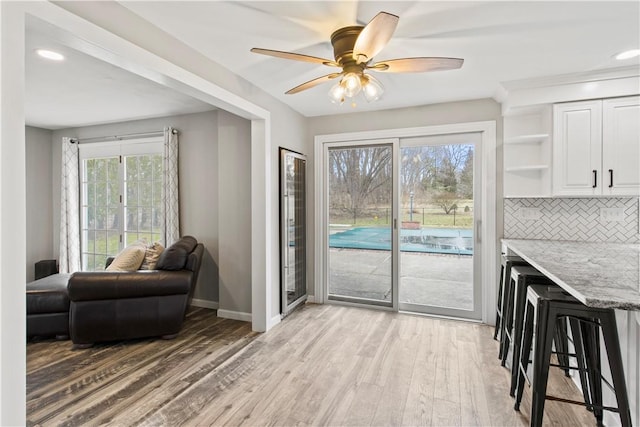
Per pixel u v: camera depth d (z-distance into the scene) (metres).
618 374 1.47
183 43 2.27
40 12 1.42
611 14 1.94
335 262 4.21
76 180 4.90
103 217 4.83
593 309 1.52
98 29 1.69
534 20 2.01
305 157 4.15
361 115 3.98
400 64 1.98
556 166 3.01
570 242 3.14
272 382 2.36
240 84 2.88
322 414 2.00
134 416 1.98
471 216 3.62
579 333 1.97
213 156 4.07
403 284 3.92
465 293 3.65
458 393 2.21
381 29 1.59
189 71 2.32
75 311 2.82
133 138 4.55
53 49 2.45
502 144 3.43
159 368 2.55
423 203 3.82
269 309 3.34
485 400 2.13
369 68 2.05
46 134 5.08
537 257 2.22
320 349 2.88
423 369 2.53
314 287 4.27
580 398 2.14
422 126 3.71
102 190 4.82
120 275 2.90
